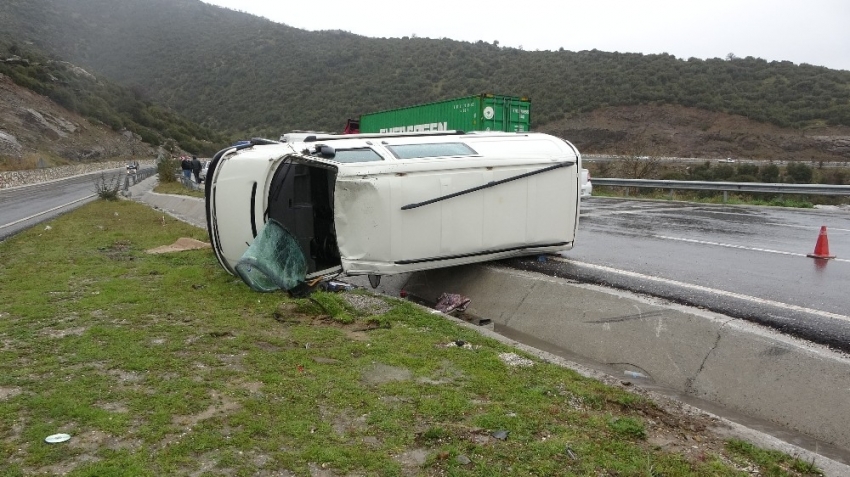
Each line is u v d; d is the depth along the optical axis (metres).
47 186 39.81
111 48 134.75
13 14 118.81
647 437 3.91
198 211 18.53
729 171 36.12
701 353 5.42
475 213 7.82
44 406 4.21
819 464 3.62
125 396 4.39
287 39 125.19
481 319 7.63
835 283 7.62
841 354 4.73
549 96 67.88
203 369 4.96
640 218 15.60
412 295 9.45
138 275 9.07
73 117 71.50
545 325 7.12
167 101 114.44
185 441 3.71
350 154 7.37
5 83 65.31
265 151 7.63
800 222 14.32
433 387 4.60
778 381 4.81
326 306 6.82
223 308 7.02
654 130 57.28
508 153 8.18
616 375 5.83
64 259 10.57
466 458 3.51
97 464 3.43
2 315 6.68
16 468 3.39
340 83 95.62
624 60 73.94
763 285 7.49
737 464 3.59
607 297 6.61
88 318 6.53
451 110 22.89
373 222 7.18
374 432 3.87
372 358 5.27
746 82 65.56
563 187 8.56
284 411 4.16
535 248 8.52
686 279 7.84
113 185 36.94
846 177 35.22
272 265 7.25
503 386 4.68
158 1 155.62
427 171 7.45
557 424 4.01
